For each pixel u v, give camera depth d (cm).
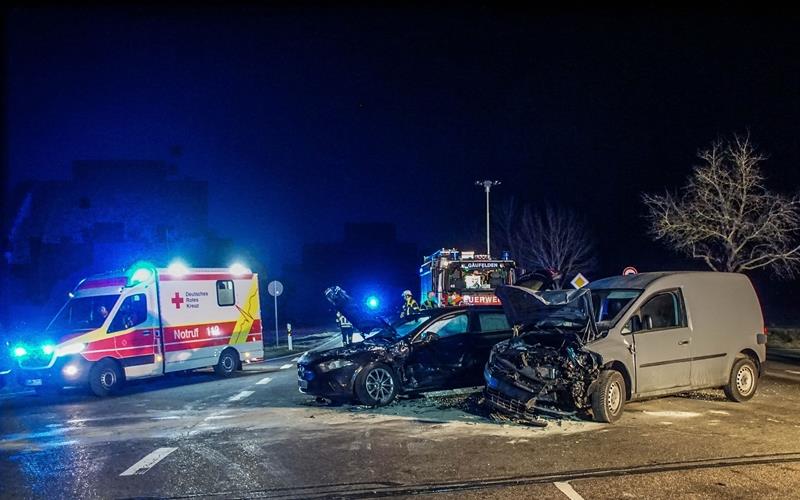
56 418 1108
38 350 1357
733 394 1017
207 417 1042
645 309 952
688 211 2398
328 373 1051
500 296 998
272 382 1489
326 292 1246
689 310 979
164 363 1513
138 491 645
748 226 2256
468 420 924
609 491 596
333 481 654
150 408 1175
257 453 777
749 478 628
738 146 2272
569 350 881
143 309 1488
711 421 886
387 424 916
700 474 643
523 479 640
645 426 859
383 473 675
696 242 2383
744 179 2248
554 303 941
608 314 1008
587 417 916
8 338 1634
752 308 1054
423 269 2334
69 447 852
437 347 1098
